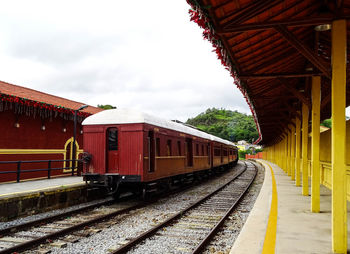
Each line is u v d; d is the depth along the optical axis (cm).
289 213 683
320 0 465
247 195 1241
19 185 997
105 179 989
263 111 1211
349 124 840
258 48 559
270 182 1382
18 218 764
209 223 739
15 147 1236
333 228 423
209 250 540
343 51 412
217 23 414
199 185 1638
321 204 795
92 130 1035
